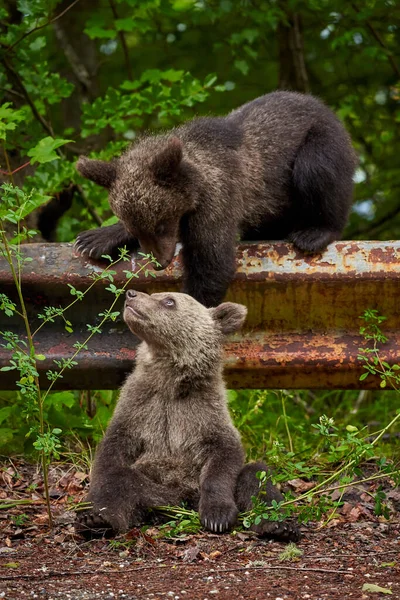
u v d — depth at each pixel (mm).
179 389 9688
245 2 18453
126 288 10875
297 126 12422
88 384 10953
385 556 8023
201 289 10844
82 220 18016
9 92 15523
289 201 12375
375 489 10359
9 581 7250
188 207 10852
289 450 11984
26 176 14539
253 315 10742
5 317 10820
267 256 10812
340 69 22641
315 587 7117
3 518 9258
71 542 8469
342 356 10523
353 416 14695
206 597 6844
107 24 20062
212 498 8820
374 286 10531
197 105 21734
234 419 12547
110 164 11258
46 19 16828
